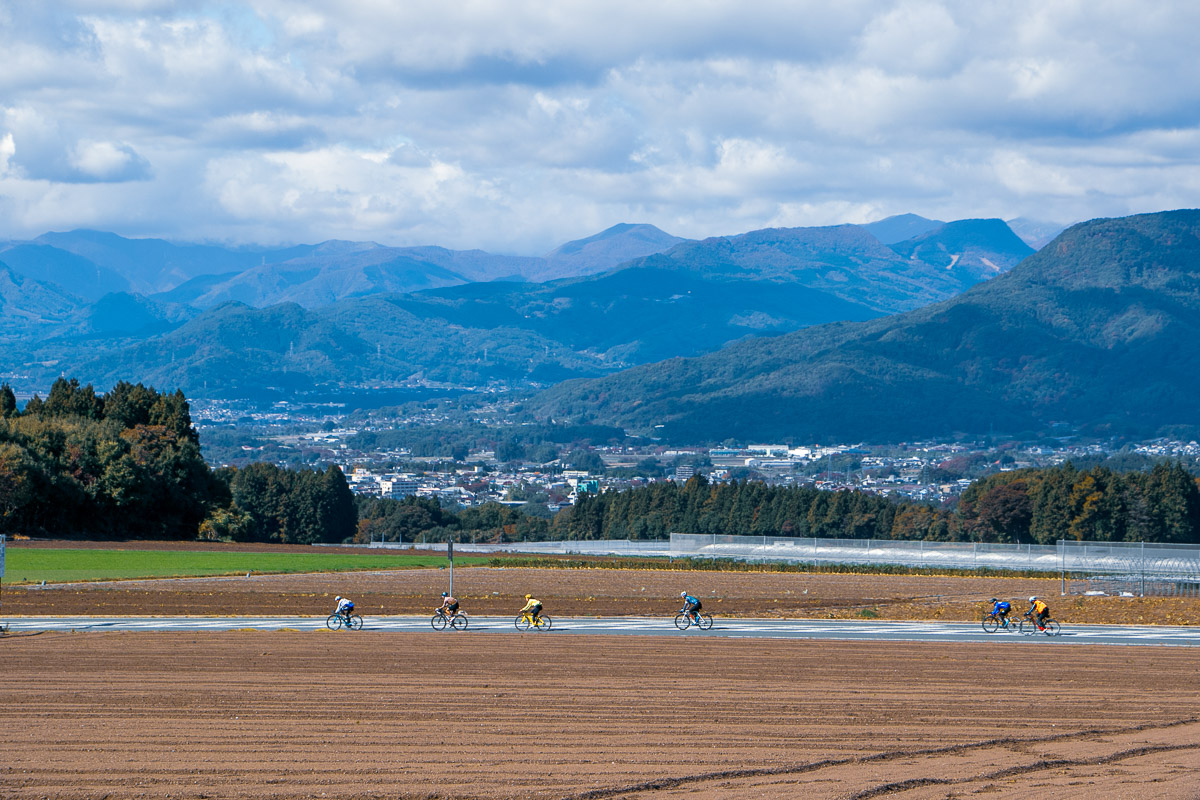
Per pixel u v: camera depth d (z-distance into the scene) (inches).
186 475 6614.2
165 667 1905.8
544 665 1964.8
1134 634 2581.2
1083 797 1138.7
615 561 5561.0
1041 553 5251.0
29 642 2191.2
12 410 7460.6
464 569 4884.4
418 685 1750.7
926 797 1152.8
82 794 1149.1
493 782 1197.1
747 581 4370.1
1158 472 7751.0
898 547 5713.6
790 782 1204.5
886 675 1897.1
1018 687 1793.8
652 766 1267.2
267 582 3937.0
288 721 1485.0
